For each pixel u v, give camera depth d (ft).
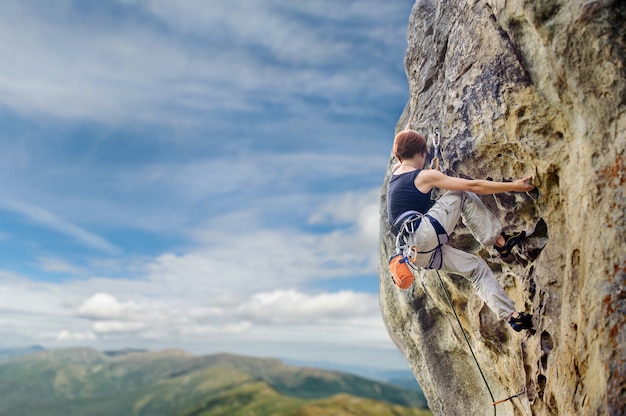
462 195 15.65
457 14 18.48
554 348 14.44
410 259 14.94
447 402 23.06
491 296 15.10
